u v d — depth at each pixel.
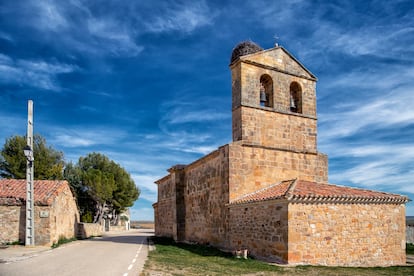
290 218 14.09
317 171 21.52
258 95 20.23
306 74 22.23
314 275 11.34
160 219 34.97
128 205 50.97
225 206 18.98
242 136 19.39
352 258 15.08
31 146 19.56
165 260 14.20
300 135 21.30
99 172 43.53
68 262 13.08
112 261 13.55
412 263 17.14
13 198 20.25
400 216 16.92
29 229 19.27
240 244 17.42
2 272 10.50
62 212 24.08
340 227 15.08
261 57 20.66
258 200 15.87
